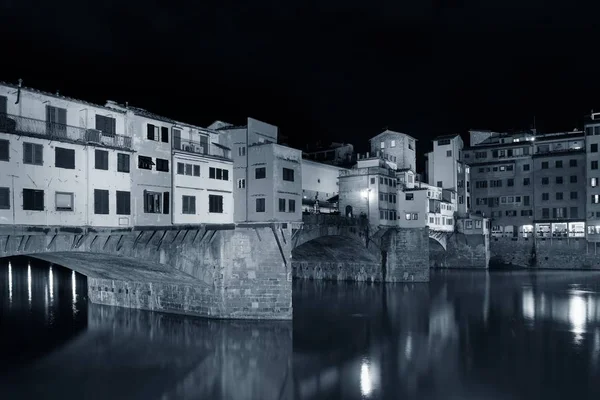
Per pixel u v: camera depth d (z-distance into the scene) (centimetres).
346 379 3278
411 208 8425
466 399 2920
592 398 2919
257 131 5484
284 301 4716
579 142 10500
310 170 7956
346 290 7394
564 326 4806
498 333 4534
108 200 3828
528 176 10812
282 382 3231
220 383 3212
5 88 3331
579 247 10012
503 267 10569
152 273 4762
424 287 7644
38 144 3412
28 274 9688
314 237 6375
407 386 3138
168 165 4366
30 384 3181
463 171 11156
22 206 3306
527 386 3119
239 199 5303
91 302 5800
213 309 4725
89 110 3809
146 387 3144
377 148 10269
